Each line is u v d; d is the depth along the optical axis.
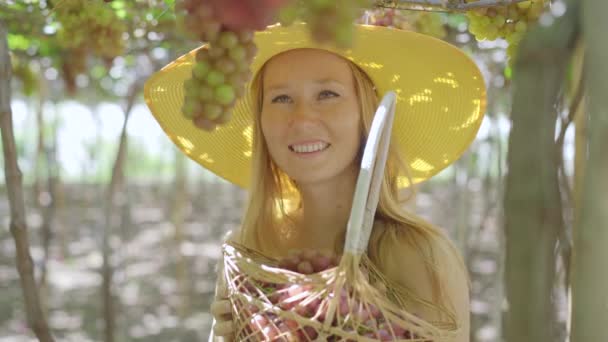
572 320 0.82
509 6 1.81
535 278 0.85
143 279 8.48
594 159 0.77
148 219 13.35
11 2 2.80
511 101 0.88
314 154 1.94
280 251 2.15
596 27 0.76
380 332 1.47
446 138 2.24
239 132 2.37
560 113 0.90
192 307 7.37
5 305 7.25
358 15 1.00
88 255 9.82
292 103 1.97
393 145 2.08
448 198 11.07
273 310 1.51
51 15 2.78
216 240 10.88
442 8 1.80
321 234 2.06
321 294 1.46
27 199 13.25
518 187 0.85
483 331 6.01
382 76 2.07
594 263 0.79
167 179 18.66
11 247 10.14
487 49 3.47
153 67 4.77
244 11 0.95
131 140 16.03
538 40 0.84
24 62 4.03
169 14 2.92
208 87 1.22
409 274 1.77
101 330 6.45
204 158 2.43
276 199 2.21
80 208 13.13
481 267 7.89
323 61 1.95
